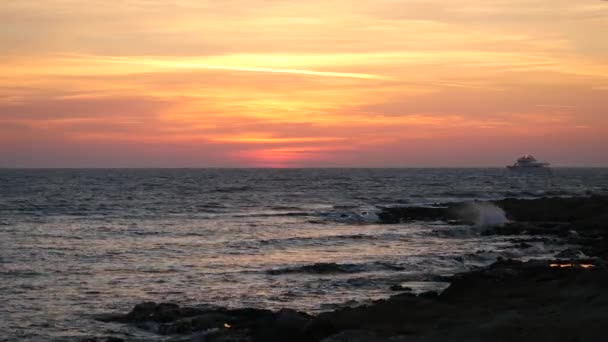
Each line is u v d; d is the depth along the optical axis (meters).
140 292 27.38
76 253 38.06
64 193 100.25
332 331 18.98
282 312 20.61
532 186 134.50
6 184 131.50
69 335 20.80
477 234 50.34
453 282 24.47
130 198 89.69
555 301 20.30
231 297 26.44
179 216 64.12
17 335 20.77
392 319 19.73
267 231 51.69
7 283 28.81
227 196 98.50
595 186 136.50
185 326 21.03
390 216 63.56
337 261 35.94
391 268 33.09
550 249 40.12
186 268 33.38
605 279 22.00
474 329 17.22
